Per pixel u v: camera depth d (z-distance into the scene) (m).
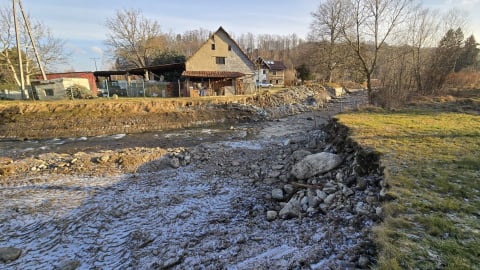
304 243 4.11
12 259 4.69
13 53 29.80
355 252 3.51
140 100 21.23
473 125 9.29
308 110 25.12
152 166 9.52
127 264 4.39
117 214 6.17
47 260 4.69
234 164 9.47
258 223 5.26
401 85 17.11
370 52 26.09
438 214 3.77
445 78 18.84
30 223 5.95
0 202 6.99
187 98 23.30
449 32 19.06
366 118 11.55
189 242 4.82
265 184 7.50
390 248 3.17
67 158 10.49
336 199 5.34
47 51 32.75
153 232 5.35
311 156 7.38
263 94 25.89
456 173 5.06
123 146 13.69
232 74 29.88
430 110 13.55
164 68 30.55
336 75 47.34
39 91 22.55
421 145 6.88
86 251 4.88
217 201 6.70
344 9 26.33
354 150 7.27
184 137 15.64
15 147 13.73
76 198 7.16
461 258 2.89
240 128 18.11
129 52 43.94
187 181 8.16
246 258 4.00
